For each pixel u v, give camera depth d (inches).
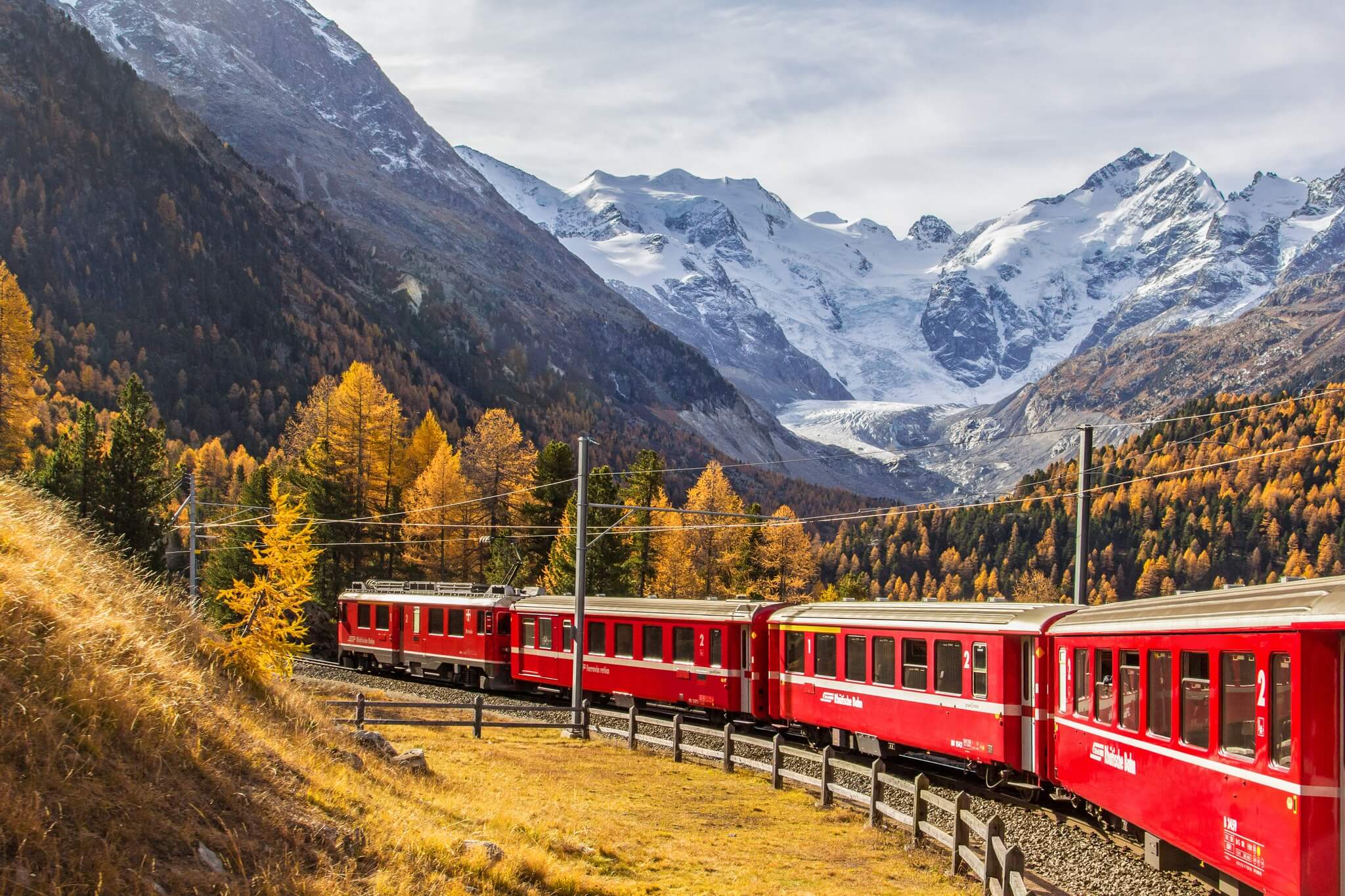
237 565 2977.4
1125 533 7539.4
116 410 6540.4
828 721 1128.2
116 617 578.9
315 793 532.7
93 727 436.1
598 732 1262.3
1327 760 454.0
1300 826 455.8
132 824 402.6
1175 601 636.7
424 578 3161.9
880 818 794.2
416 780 742.5
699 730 1250.6
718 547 3506.4
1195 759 570.6
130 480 2514.8
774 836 759.1
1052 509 7815.0
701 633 1334.9
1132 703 668.7
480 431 3388.3
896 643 1018.7
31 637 467.2
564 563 2925.7
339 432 3181.6
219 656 735.1
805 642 1178.6
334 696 1461.6
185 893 383.2
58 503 866.8
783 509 3639.3
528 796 817.5
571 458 3169.3
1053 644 833.5
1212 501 7632.9
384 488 3221.0
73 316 7711.6
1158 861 645.9
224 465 5290.4
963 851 633.0
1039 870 677.9
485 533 3225.9
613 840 701.3
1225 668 540.4
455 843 551.2
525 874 553.0
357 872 469.7
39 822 366.3
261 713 665.6
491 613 1744.6
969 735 907.4
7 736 402.9
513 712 1434.5
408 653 1983.3
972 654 908.6
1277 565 6919.3
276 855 445.7
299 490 3029.0
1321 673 457.1
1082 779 762.2
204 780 468.1
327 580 2901.1
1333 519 7027.6
